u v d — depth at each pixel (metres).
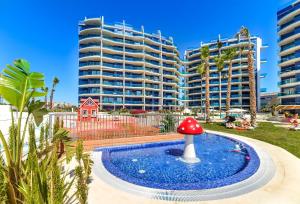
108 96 66.50
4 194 2.74
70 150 5.50
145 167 7.87
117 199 4.57
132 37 72.06
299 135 14.66
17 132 3.57
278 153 9.06
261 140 12.85
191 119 8.92
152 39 77.69
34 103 4.05
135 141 11.46
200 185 5.34
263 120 33.56
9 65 3.70
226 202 4.45
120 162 8.53
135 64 73.00
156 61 78.19
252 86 21.56
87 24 68.44
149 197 4.69
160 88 77.50
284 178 5.93
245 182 5.60
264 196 4.75
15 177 3.28
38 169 3.30
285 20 52.62
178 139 12.83
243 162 8.62
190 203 4.42
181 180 6.50
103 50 67.00
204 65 30.78
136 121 16.75
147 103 73.75
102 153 8.93
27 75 3.84
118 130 13.75
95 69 65.75
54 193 2.91
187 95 90.88
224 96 77.44
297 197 4.70
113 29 69.56
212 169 7.66
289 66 51.44
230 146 11.96
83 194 3.62
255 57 75.00
